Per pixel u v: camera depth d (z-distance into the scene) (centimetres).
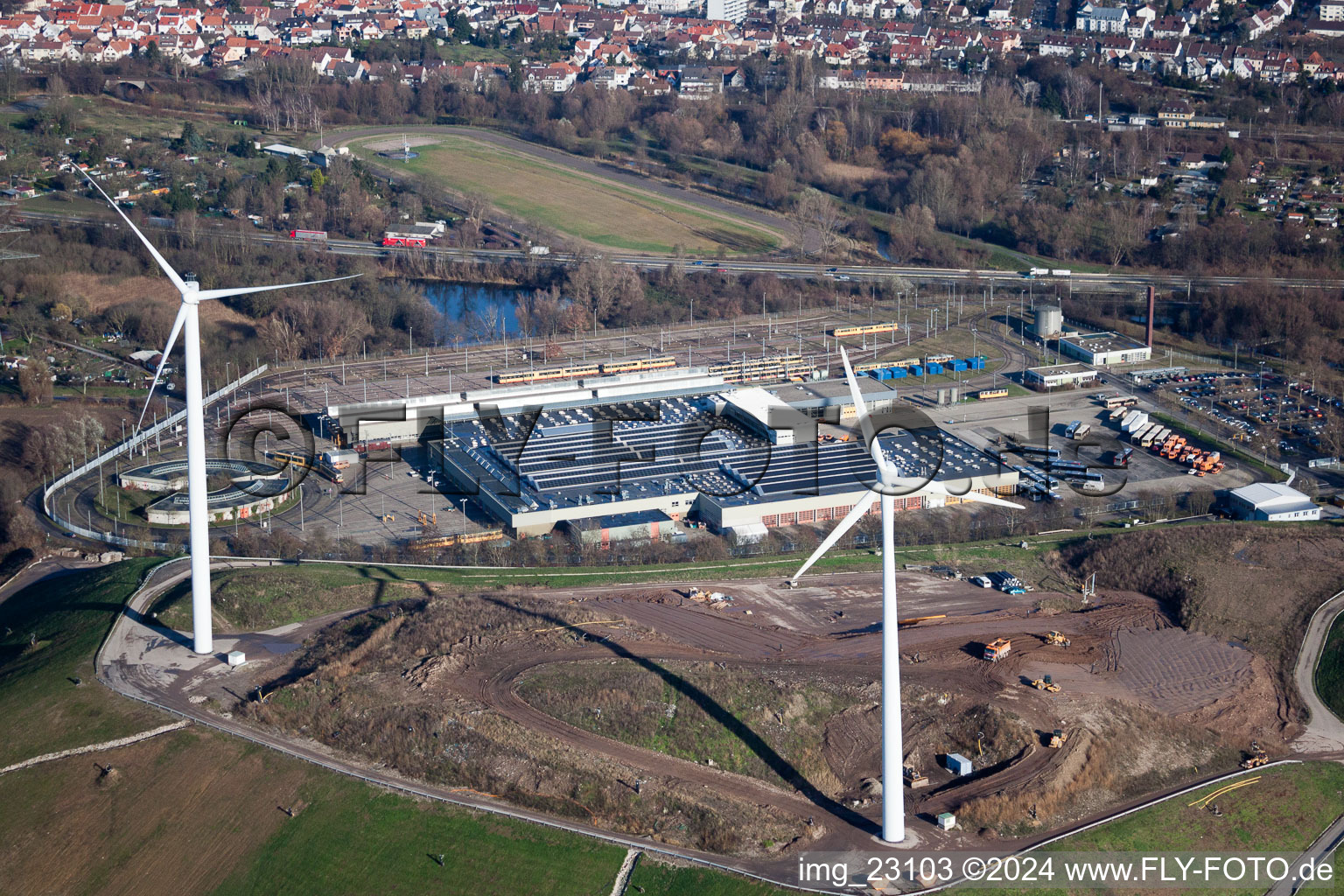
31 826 16688
